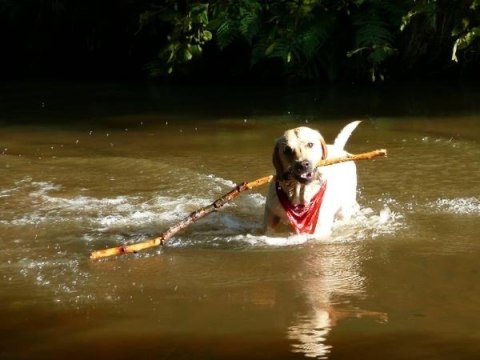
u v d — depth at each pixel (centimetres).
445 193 782
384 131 1086
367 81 1570
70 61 1964
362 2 1507
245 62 1681
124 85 1652
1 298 541
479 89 1413
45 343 466
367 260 600
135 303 525
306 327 473
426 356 432
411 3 1501
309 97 1411
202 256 622
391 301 513
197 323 486
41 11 1961
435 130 1077
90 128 1192
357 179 847
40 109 1377
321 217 676
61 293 547
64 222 725
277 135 1092
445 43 1567
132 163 945
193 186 841
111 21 1888
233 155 977
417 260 596
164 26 1794
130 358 442
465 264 584
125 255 629
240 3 1550
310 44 1538
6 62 2000
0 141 1107
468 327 468
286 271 580
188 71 1716
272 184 692
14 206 781
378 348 442
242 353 441
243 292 538
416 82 1530
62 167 941
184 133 1130
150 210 762
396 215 719
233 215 746
